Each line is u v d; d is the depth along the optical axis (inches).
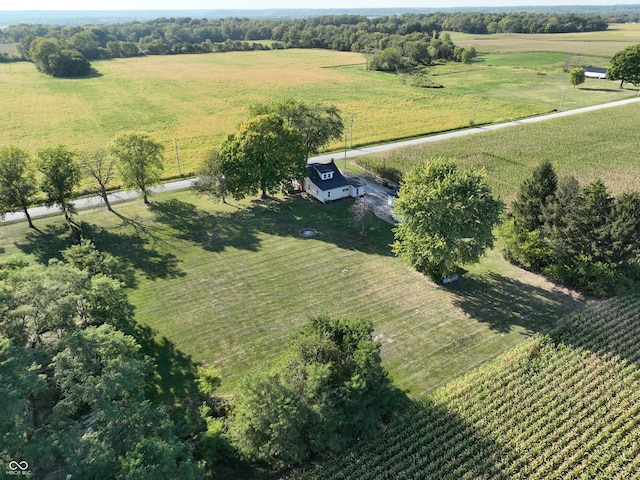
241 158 2180.1
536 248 1694.1
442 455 1015.6
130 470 748.6
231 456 994.7
